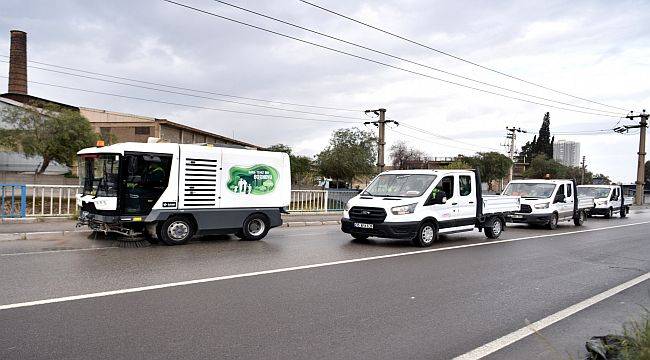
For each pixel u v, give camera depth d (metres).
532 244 12.89
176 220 10.88
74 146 27.55
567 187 19.19
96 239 11.23
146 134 42.59
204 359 4.17
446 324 5.43
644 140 42.25
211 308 5.73
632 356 4.03
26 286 6.50
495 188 66.00
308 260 9.23
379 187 12.78
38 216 13.87
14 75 43.72
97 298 6.00
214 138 50.84
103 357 4.14
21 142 27.33
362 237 12.70
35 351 4.23
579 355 4.54
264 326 5.13
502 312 5.99
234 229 11.73
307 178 50.50
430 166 72.31
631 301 6.72
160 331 4.86
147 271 7.71
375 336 4.94
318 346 4.59
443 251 11.02
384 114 35.09
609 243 13.53
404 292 6.86
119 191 10.20
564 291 7.26
